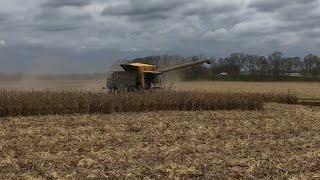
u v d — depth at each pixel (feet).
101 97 88.89
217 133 58.75
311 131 63.00
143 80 104.27
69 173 36.50
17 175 35.91
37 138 52.65
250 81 331.77
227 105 97.86
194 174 36.83
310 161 41.83
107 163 40.27
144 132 58.70
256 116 81.71
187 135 56.49
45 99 84.48
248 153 45.39
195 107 95.81
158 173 37.04
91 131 58.85
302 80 349.00
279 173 37.52
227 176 36.45
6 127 62.44
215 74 319.88
